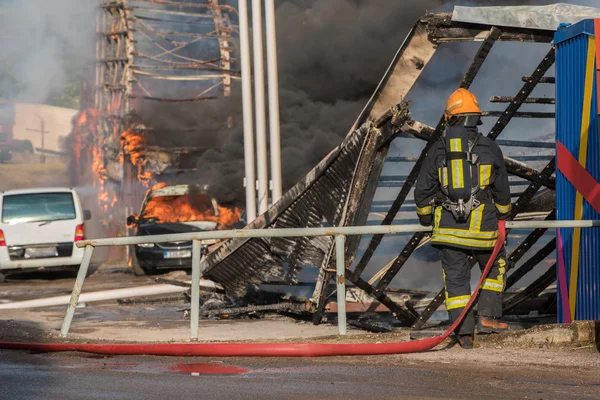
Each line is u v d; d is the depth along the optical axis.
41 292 29.12
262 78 27.77
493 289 12.70
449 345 12.73
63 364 11.65
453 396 9.12
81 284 14.93
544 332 12.62
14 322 16.95
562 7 14.15
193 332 13.86
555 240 15.76
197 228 35.81
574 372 10.54
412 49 14.37
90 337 14.97
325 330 16.42
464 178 11.87
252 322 18.34
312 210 16.25
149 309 22.31
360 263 16.02
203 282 20.25
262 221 16.59
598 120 12.85
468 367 10.91
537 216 18.23
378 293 16.22
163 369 11.03
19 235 34.53
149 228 35.66
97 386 9.84
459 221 12.01
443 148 12.06
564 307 13.86
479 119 12.29
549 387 9.60
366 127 14.84
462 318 12.16
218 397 9.12
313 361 11.47
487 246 12.14
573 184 13.57
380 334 13.49
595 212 13.06
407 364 11.16
